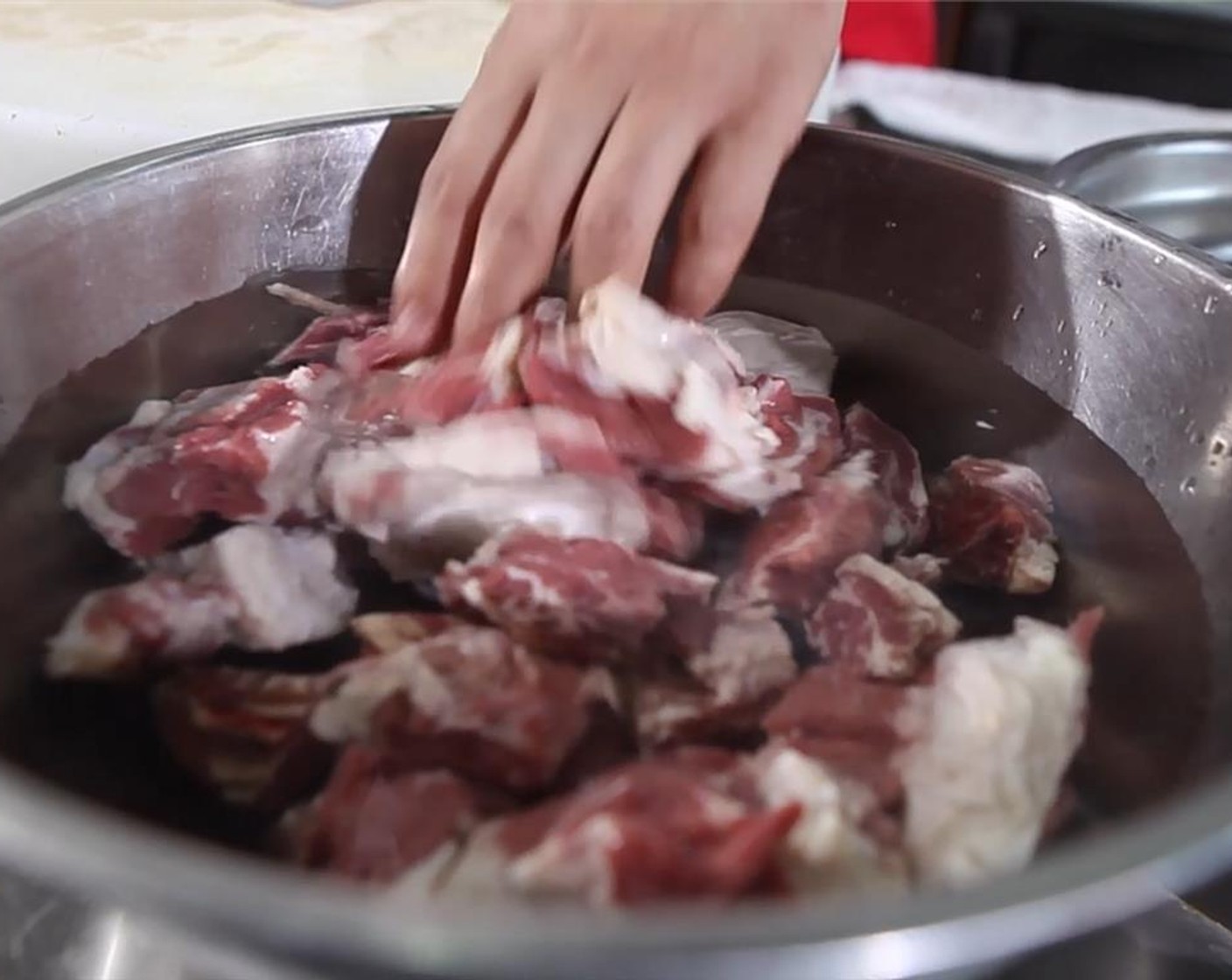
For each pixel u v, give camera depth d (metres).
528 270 0.47
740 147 0.48
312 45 0.64
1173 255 0.47
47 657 0.41
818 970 0.28
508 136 0.48
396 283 0.50
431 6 0.68
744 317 0.53
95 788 0.38
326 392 0.48
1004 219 0.51
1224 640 0.43
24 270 0.47
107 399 0.48
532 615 0.42
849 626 0.42
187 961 0.37
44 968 0.38
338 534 0.44
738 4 0.48
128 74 0.61
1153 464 0.48
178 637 0.41
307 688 0.40
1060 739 0.39
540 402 0.46
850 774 0.37
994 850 0.36
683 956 0.27
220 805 0.38
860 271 0.55
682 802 0.35
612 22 0.47
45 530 0.44
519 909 0.31
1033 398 0.51
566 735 0.39
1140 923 0.40
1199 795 0.31
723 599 0.43
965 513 0.47
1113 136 0.79
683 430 0.45
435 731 0.38
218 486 0.45
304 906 0.27
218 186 0.51
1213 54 0.94
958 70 0.99
